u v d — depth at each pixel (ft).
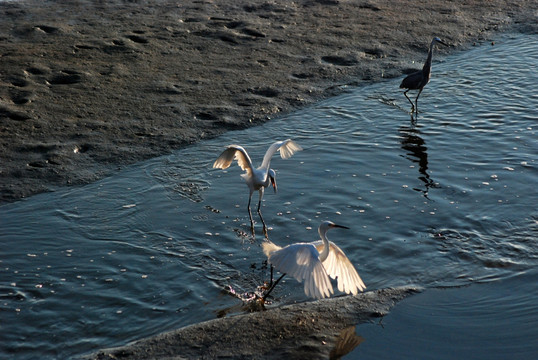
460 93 45.32
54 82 44.16
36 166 34.53
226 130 39.63
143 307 23.75
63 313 23.31
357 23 58.34
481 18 61.16
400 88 45.27
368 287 25.07
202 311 23.65
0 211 30.55
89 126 38.78
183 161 35.83
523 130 39.29
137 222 29.78
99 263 26.50
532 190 32.35
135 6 60.29
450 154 36.58
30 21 54.90
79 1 61.05
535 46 54.44
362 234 28.71
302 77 47.50
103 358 20.49
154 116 40.47
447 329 22.56
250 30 55.11
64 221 29.73
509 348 21.62
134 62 47.83
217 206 31.40
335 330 22.36
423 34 56.54
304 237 28.71
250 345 21.36
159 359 20.57
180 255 27.25
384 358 21.18
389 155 36.58
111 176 34.17
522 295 24.43
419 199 31.65
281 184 33.27
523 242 28.02
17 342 21.74
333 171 34.65
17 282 25.05
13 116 39.04
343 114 42.29
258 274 26.18
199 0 62.75
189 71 47.03
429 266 26.43
